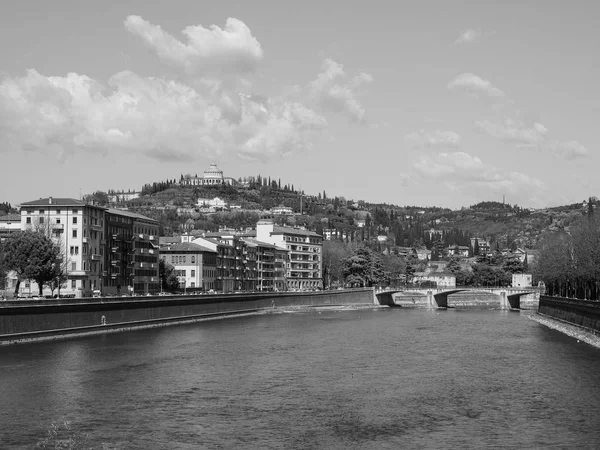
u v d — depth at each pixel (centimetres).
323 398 9725
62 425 8250
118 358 13112
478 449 7456
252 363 12731
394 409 9106
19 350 13775
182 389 10275
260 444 7588
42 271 19550
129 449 7394
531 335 18225
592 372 11844
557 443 7669
